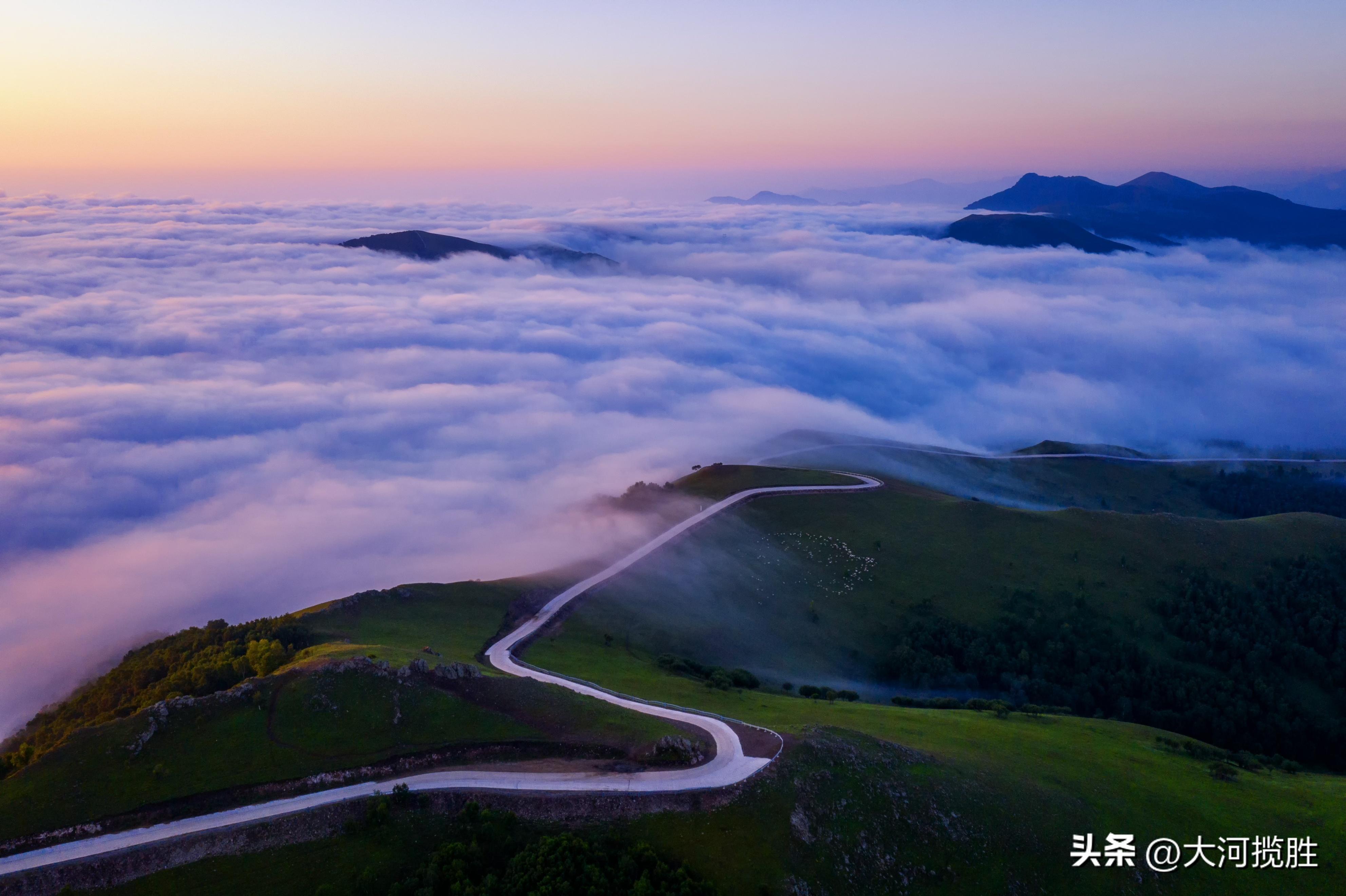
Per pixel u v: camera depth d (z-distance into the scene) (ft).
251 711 268.62
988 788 282.15
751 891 227.40
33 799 237.45
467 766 258.78
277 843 230.48
